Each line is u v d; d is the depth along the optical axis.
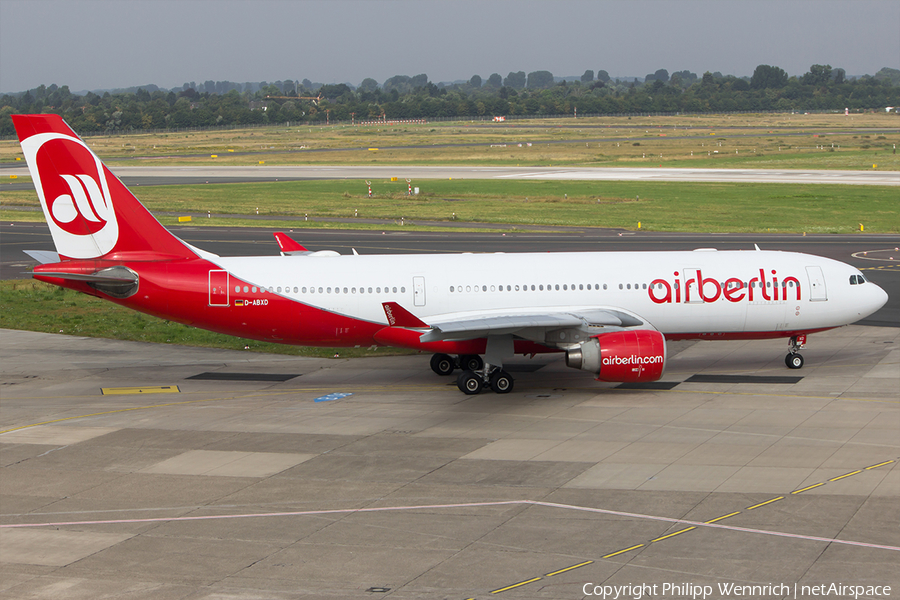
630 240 180.50
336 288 83.00
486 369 80.50
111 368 94.25
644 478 56.62
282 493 55.38
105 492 56.22
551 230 199.75
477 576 42.91
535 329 80.25
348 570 43.94
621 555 45.00
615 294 84.69
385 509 52.25
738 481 55.66
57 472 60.25
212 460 62.44
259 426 71.31
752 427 68.00
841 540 46.28
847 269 88.38
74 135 78.88
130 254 81.31
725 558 44.41
